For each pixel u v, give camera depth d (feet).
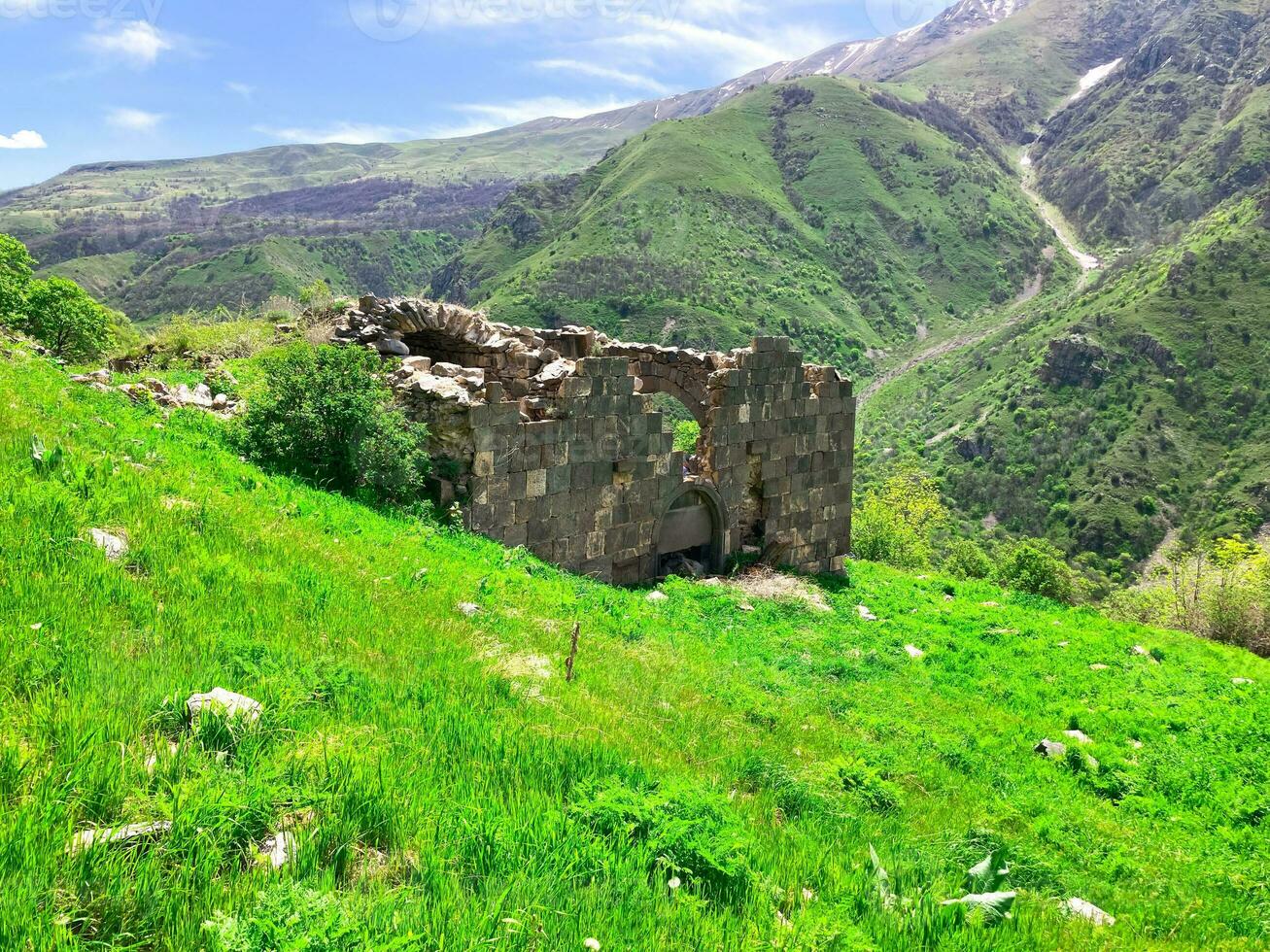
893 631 67.21
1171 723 52.11
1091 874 29.81
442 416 57.16
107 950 11.05
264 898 11.83
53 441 33.45
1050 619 80.94
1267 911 28.73
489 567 47.98
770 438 81.46
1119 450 380.17
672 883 15.94
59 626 19.92
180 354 80.79
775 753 30.99
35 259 128.26
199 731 16.65
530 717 24.68
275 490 44.29
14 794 13.46
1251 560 110.63
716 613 61.57
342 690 21.61
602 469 66.23
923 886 20.54
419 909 12.80
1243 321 438.81
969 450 419.74
